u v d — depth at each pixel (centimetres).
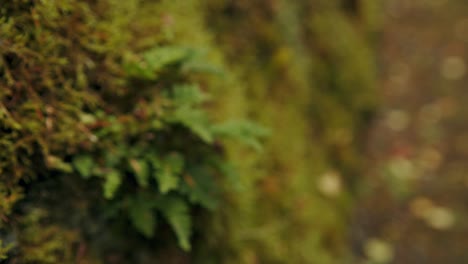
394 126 504
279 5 355
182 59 208
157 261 223
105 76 193
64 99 179
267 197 293
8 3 159
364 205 418
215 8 294
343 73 445
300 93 361
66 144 178
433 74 583
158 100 200
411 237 405
